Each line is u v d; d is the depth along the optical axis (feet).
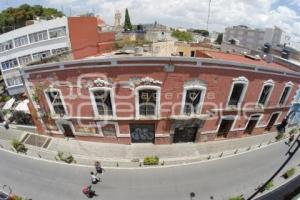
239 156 99.30
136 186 81.97
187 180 84.94
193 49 132.57
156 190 80.59
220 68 91.35
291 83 112.37
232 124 106.93
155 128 98.53
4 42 155.94
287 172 86.99
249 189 81.41
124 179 84.79
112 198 77.56
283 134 118.62
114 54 115.96
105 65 87.25
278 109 117.08
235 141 109.81
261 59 125.18
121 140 101.24
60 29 143.84
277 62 128.26
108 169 89.25
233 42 167.94
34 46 150.61
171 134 100.27
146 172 88.02
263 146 108.17
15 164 93.66
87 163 92.79
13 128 119.55
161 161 93.40
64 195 78.69
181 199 77.41
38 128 111.86
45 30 145.89
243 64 93.35
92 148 100.68
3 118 127.13
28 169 90.79
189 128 101.71
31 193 79.66
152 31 192.44
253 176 87.92
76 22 140.46
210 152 100.78
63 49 146.72
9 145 106.52
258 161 96.73
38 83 99.09
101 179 84.69
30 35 149.48
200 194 79.41
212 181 84.84
